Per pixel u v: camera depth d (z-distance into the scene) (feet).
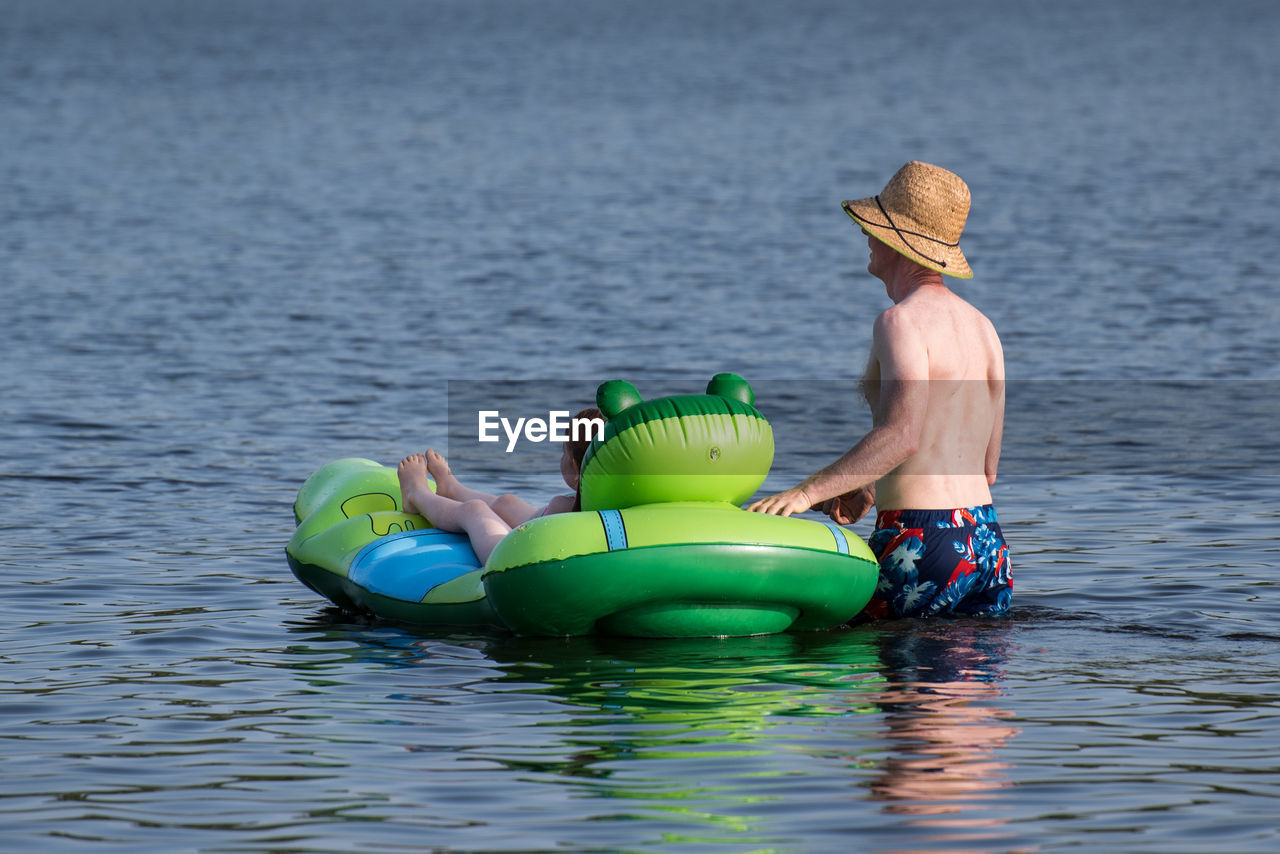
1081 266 216.33
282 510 87.92
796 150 407.23
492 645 58.90
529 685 52.60
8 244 240.32
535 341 160.15
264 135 450.30
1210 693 50.42
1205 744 45.14
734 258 229.86
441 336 162.61
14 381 132.87
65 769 43.68
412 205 303.27
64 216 279.49
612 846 37.86
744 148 412.57
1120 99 543.39
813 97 561.43
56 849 37.93
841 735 46.24
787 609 59.93
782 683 52.44
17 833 38.93
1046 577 70.33
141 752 45.16
